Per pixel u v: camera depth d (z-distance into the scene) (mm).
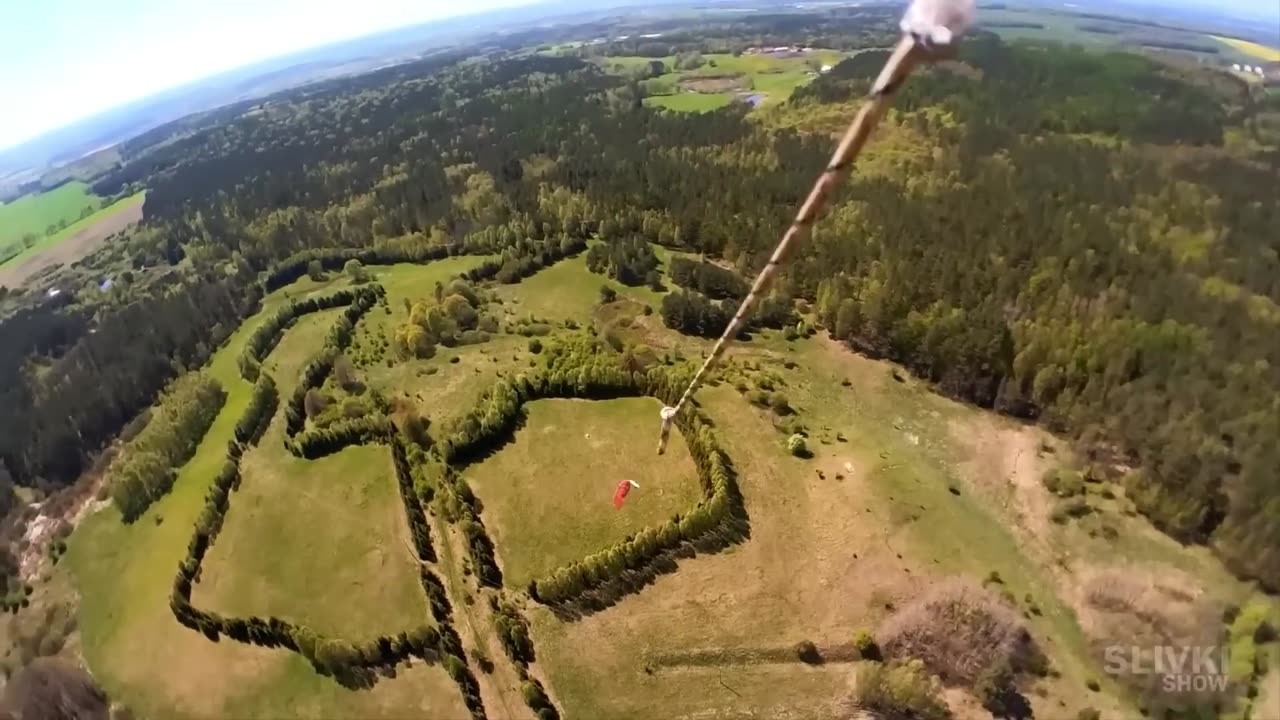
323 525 67562
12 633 67125
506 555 62094
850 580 57125
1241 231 91312
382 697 52719
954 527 61000
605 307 99000
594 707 50656
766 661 52188
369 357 91938
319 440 76250
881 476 66625
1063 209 97250
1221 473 58062
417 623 57344
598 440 73125
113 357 103062
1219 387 63812
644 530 62438
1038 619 53250
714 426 73625
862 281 89500
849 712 48656
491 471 70812
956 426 72938
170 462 80562
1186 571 55906
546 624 56188
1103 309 74812
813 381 80938
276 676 55375
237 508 71062
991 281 83000
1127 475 63531
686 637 54250
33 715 56812
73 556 73625
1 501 85875
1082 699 48094
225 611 60906
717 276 98875
